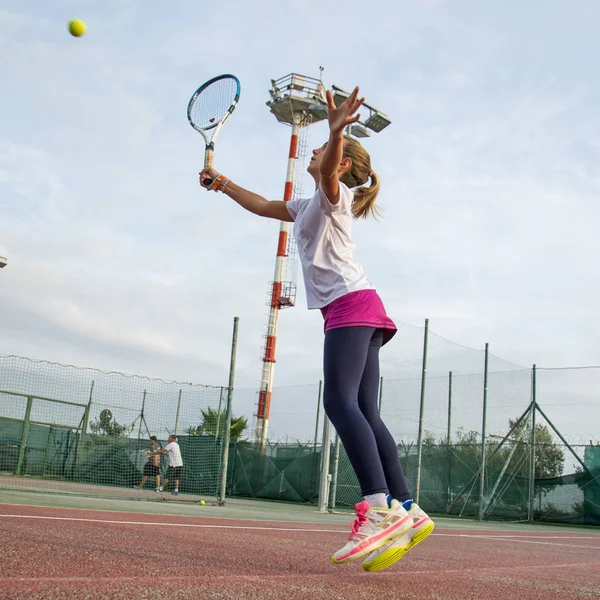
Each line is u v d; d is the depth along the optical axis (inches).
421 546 163.9
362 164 102.3
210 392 537.6
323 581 74.4
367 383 95.2
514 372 501.7
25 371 444.8
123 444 555.2
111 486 545.3
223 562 89.0
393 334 96.3
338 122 83.6
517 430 493.0
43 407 564.7
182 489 556.1
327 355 90.5
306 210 95.7
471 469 494.6
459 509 490.3
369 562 84.2
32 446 563.5
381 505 84.2
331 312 91.6
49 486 434.3
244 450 635.5
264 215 106.7
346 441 86.6
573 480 470.3
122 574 69.5
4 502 217.0
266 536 153.7
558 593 81.4
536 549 188.7
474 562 123.2
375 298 93.2
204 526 172.6
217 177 112.6
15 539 95.8
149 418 563.2
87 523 143.8
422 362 481.7
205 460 550.0
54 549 87.1
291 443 599.2
